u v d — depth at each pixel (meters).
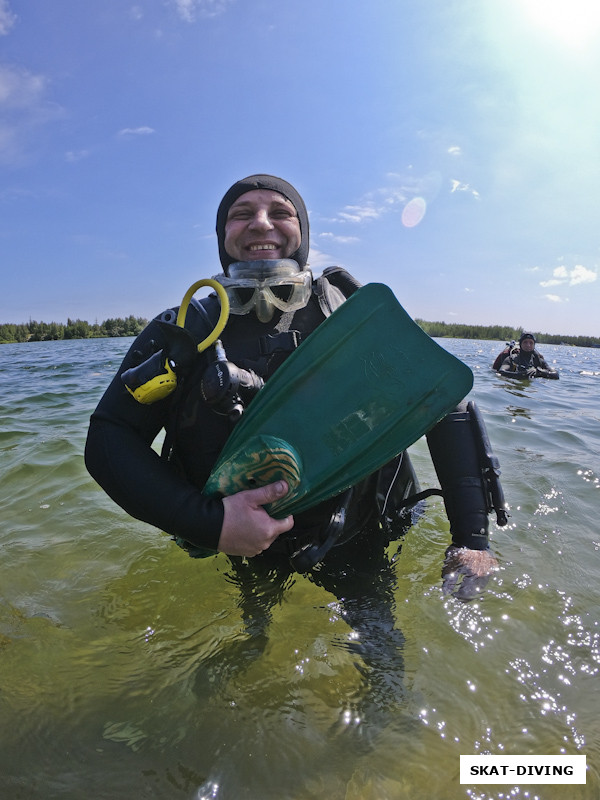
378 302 0.85
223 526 0.76
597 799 0.58
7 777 0.62
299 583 1.00
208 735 0.67
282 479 0.79
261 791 0.60
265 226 0.97
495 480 0.98
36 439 2.19
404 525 1.19
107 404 0.85
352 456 0.82
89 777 0.62
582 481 1.62
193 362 0.86
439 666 0.78
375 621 0.88
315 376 0.84
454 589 0.94
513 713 0.70
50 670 0.79
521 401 3.32
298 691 0.74
